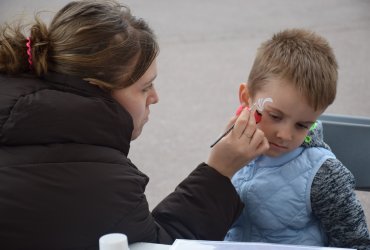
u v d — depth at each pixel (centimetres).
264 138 145
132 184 127
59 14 140
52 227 120
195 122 432
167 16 708
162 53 588
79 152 125
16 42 138
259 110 147
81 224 121
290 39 156
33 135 125
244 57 568
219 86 502
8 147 126
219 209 142
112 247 101
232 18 691
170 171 359
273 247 117
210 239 143
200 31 648
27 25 144
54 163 123
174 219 142
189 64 557
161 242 136
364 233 153
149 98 150
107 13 136
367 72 505
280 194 154
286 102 143
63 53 132
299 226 155
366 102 445
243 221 162
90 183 122
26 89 130
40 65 133
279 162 155
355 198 154
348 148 184
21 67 137
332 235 156
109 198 123
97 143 128
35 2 743
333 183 150
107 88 134
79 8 137
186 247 118
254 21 674
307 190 151
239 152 143
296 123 147
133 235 126
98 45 131
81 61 131
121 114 132
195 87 502
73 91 131
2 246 120
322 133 173
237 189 162
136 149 390
